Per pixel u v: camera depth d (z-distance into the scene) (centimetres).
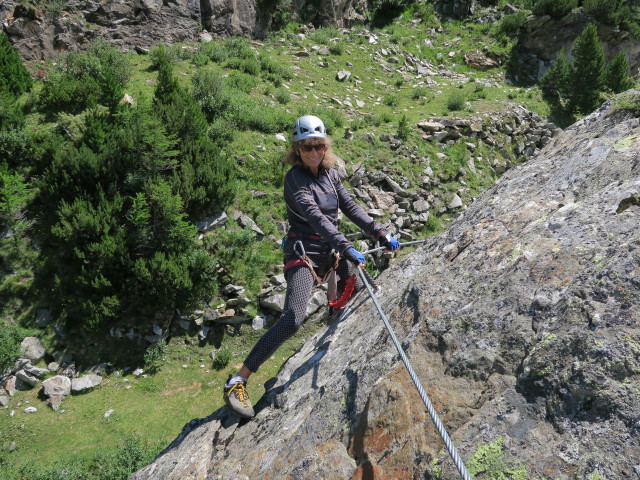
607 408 150
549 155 324
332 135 1914
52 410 1120
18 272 1288
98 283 1234
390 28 3300
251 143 1681
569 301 181
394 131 2009
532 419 164
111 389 1177
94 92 1709
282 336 293
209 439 294
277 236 1470
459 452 168
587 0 3014
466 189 1914
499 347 192
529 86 2925
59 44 2145
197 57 2255
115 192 1348
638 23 3038
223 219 1423
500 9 3428
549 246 216
